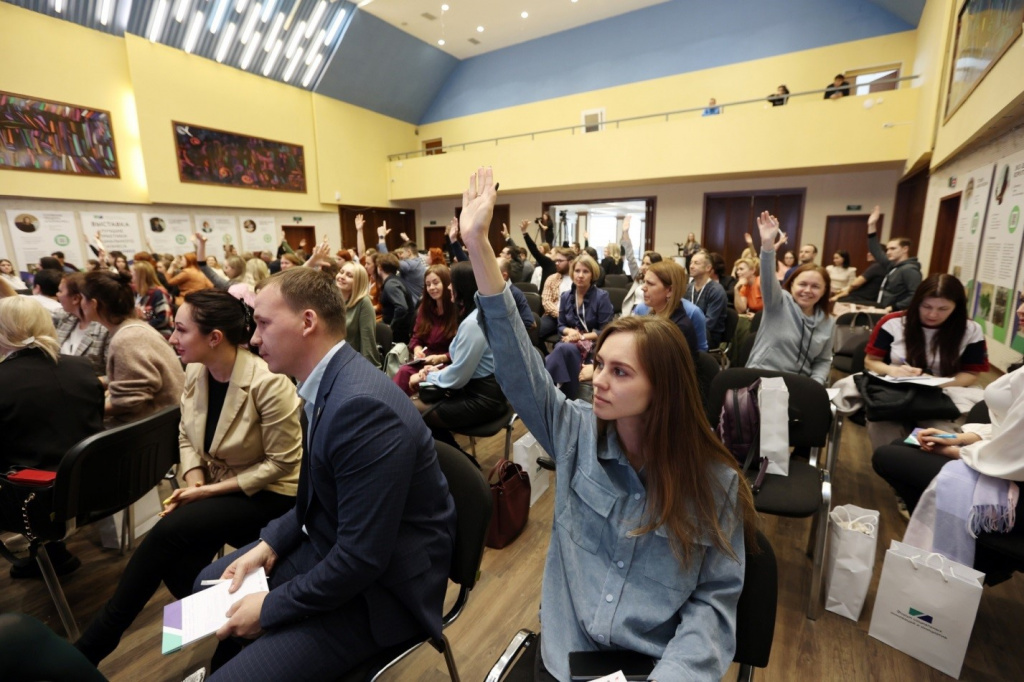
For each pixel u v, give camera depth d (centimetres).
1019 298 315
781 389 171
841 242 839
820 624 160
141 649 154
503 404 225
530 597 176
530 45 1080
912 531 155
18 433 155
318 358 107
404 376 251
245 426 140
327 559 93
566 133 1065
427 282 279
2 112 664
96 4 727
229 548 205
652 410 82
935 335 202
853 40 781
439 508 108
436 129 1261
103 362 247
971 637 153
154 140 808
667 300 232
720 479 83
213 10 823
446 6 934
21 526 144
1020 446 133
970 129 382
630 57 971
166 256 709
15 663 64
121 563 196
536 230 1138
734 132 760
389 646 102
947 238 530
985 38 346
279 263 662
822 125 698
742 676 88
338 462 94
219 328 135
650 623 82
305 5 903
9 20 662
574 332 303
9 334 155
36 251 714
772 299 225
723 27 878
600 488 90
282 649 92
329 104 1078
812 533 193
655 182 898
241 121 930
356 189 1151
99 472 139
